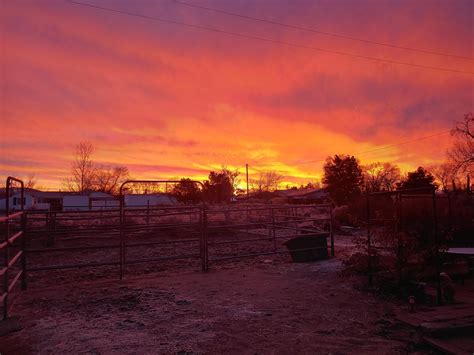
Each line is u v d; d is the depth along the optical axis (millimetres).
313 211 37500
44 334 4617
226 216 20266
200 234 9125
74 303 6074
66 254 12289
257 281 7629
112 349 4082
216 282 7582
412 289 5973
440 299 5523
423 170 48125
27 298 6500
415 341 4207
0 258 11633
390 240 6445
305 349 4043
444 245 6250
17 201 50031
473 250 7250
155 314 5348
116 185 68688
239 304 5848
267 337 4398
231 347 4105
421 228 8562
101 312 5535
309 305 5754
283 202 67438
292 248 10133
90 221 20797
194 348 4082
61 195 56812
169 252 12555
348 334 4484
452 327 4277
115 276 8586
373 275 6711
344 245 13375
